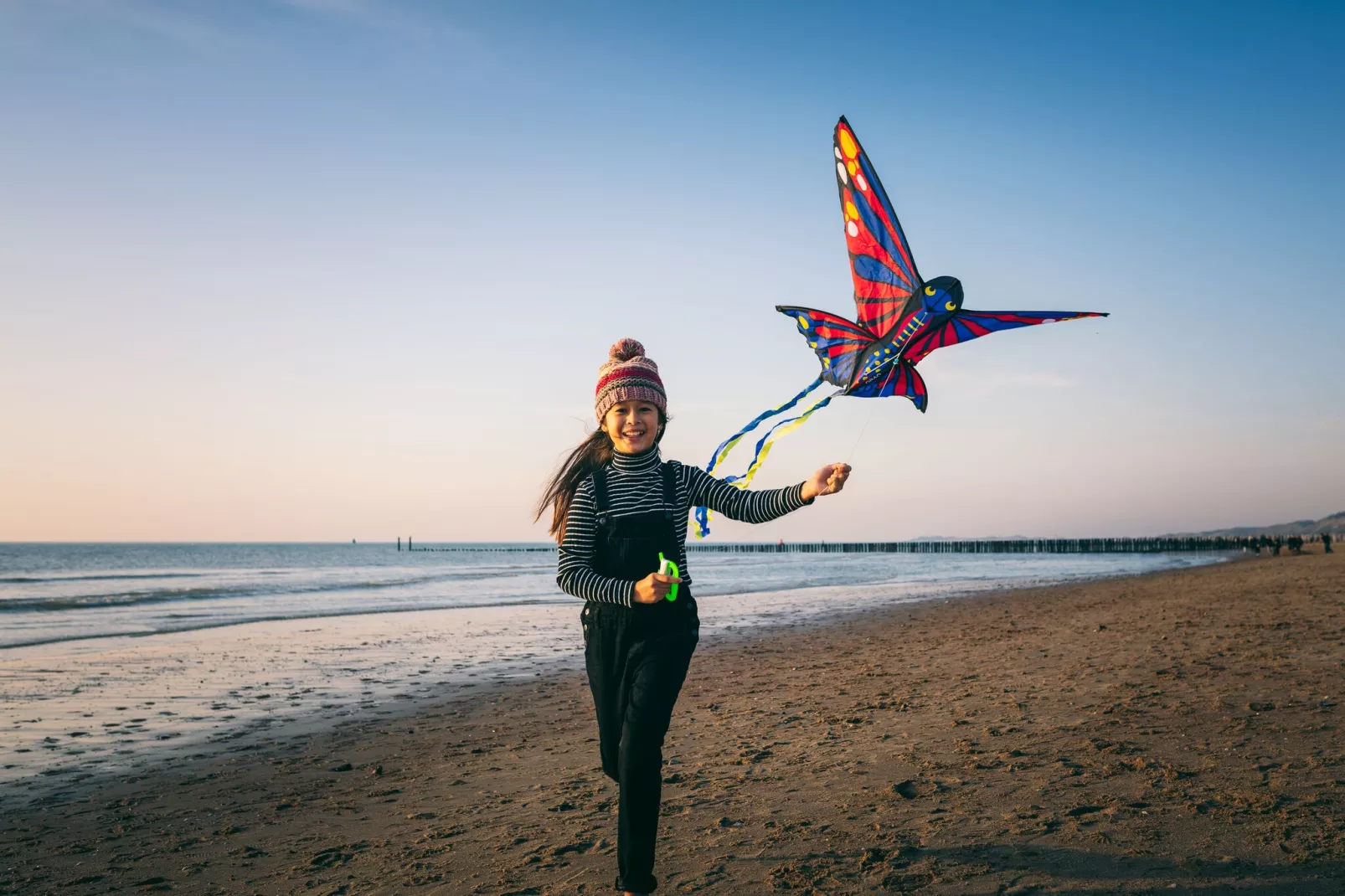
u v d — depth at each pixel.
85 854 4.05
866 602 21.30
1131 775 3.98
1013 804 3.66
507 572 45.47
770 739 5.62
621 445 2.78
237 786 5.40
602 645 2.69
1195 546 93.44
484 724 7.31
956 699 6.53
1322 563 32.91
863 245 2.20
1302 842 3.01
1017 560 65.31
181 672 10.42
